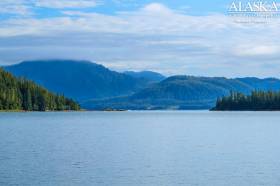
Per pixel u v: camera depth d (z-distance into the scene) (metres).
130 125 163.12
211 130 130.00
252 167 56.09
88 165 57.47
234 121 188.75
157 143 87.50
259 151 72.75
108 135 109.00
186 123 178.38
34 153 69.50
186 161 61.41
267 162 60.19
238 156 66.62
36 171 52.66
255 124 162.25
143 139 97.19
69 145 82.38
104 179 48.53
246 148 77.38
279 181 47.47
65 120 198.62
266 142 88.69
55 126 149.88
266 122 176.75
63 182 46.91
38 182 46.72
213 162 60.56
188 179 48.72
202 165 57.91
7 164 57.66
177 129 136.12
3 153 69.19
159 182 47.34
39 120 194.00
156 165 57.88
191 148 77.88
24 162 59.47
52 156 65.88
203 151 73.19
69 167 55.62
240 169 54.69
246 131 124.00
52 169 54.09
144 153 70.44
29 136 104.19
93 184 46.22
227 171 53.34
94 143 86.81
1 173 51.22
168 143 87.44
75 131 124.25
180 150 74.62
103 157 65.25
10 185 45.25
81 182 47.03
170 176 50.38
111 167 55.91
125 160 62.22
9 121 182.00
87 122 186.12
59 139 95.94
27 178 48.56
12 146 79.88
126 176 50.16
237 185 45.91
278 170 53.81
